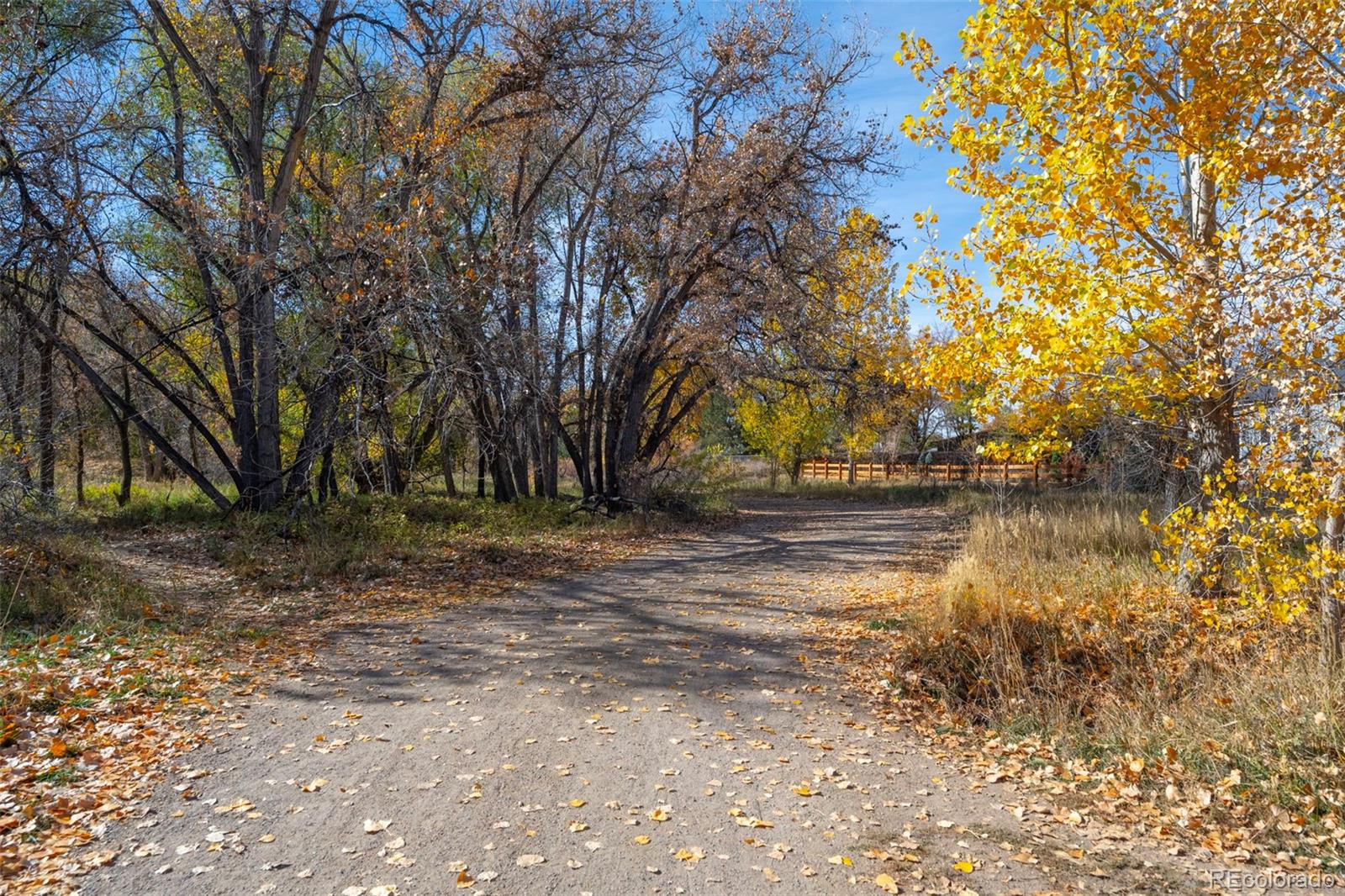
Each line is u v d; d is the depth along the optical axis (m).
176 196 16.92
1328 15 6.84
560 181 25.78
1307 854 4.80
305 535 16.22
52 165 14.34
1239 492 7.51
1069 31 8.57
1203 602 8.66
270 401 18.73
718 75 21.80
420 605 11.76
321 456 21.02
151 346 19.56
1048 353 8.57
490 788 5.43
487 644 9.48
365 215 15.58
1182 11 7.35
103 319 18.08
